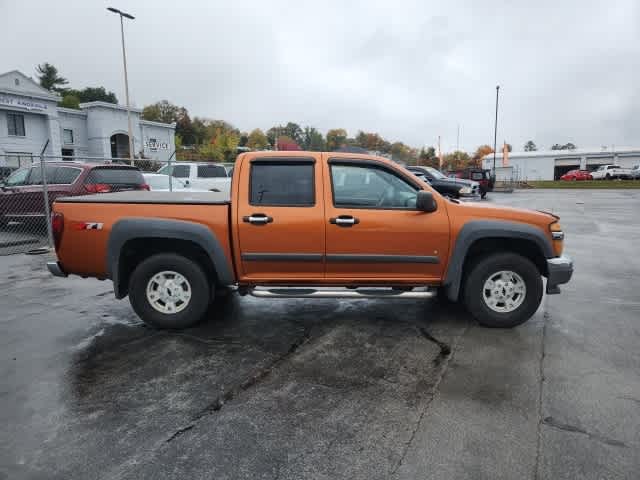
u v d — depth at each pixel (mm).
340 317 5027
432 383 3457
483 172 26188
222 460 2545
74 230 4492
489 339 4371
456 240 4496
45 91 36344
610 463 2508
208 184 14383
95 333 4547
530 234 4504
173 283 4551
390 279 4574
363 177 4508
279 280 4535
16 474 2422
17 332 4574
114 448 2654
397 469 2467
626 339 4375
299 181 4461
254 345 4223
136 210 4449
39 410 3076
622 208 19125
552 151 65125
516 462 2518
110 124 41656
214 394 3297
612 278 6918
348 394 3293
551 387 3385
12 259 8289
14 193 10055
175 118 78750
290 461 2537
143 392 3326
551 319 4973
